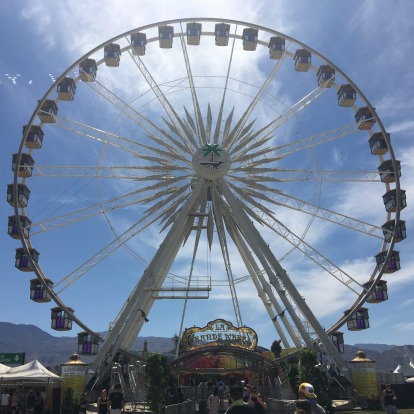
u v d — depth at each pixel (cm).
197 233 3728
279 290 3447
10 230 3597
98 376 3250
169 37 4034
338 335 3681
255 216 3734
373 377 3275
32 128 3684
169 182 3706
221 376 3912
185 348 3384
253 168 3738
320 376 2653
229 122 3853
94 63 3944
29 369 2441
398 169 3681
